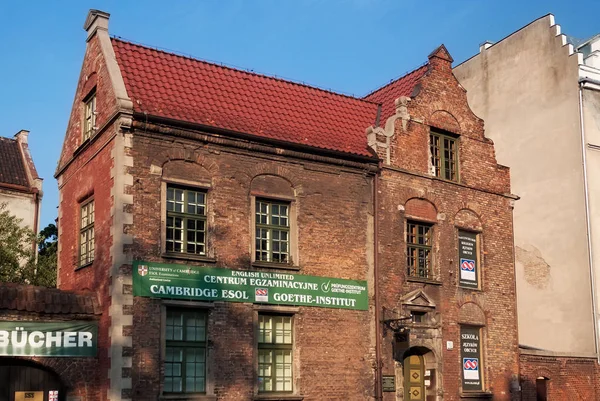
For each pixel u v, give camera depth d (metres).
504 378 24.91
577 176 28.89
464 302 24.47
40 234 35.91
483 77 33.72
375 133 23.36
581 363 26.89
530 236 30.38
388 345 22.41
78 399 18.39
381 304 22.45
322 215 21.95
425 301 23.44
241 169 20.75
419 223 24.14
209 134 20.16
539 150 30.55
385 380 22.06
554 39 30.52
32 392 18.06
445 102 25.41
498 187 26.36
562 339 28.66
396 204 23.45
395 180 23.56
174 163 19.72
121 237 18.55
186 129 19.80
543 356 26.03
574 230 28.73
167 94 20.62
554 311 29.08
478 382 24.34
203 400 18.88
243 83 22.78
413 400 23.03
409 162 24.00
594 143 29.22
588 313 27.84
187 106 20.64
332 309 21.58
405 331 22.30
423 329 23.12
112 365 17.97
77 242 21.75
